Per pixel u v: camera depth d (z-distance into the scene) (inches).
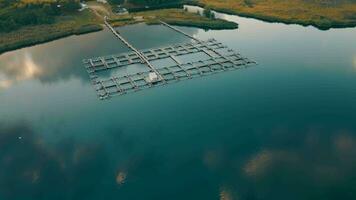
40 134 5142.7
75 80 6545.3
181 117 5339.6
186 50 7490.2
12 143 4990.2
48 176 4402.1
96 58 7308.1
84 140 4975.4
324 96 5693.9
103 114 5502.0
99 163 4562.0
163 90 6082.7
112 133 5078.7
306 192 4018.2
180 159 4559.5
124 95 5994.1
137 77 6530.5
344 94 5728.3
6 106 5841.5
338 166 4333.2
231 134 4953.3
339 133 4867.1
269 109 5438.0
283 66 6673.2
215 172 4340.6
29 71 6948.8
